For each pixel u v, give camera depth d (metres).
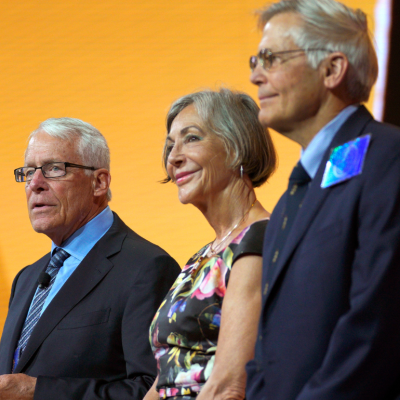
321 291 3.17
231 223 4.95
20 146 10.02
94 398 5.52
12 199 9.98
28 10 10.19
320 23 3.54
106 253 6.41
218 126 4.95
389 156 3.12
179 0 9.98
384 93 9.30
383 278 2.91
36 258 9.94
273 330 3.38
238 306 4.27
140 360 5.71
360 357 2.88
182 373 4.53
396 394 3.00
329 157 3.44
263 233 4.59
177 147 5.03
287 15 3.63
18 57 10.13
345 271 3.14
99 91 10.02
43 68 10.11
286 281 3.36
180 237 9.73
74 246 6.65
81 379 5.70
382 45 9.30
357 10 3.66
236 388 4.11
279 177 9.52
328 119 3.60
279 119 3.63
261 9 3.87
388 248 2.95
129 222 9.75
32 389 5.61
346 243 3.14
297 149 9.59
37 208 6.58
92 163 6.81
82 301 6.13
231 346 4.20
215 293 4.56
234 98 5.10
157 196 9.79
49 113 10.05
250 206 4.95
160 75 9.93
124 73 10.00
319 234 3.24
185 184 4.96
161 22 10.00
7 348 6.39
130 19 10.05
